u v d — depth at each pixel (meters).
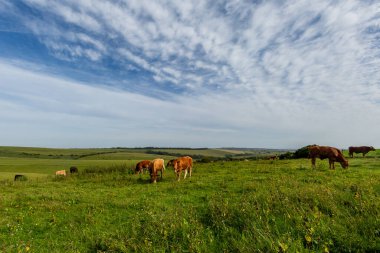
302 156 37.41
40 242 8.49
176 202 12.23
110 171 29.61
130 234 7.92
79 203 13.37
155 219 8.50
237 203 9.63
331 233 6.26
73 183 22.02
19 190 19.03
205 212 9.46
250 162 32.19
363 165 23.92
